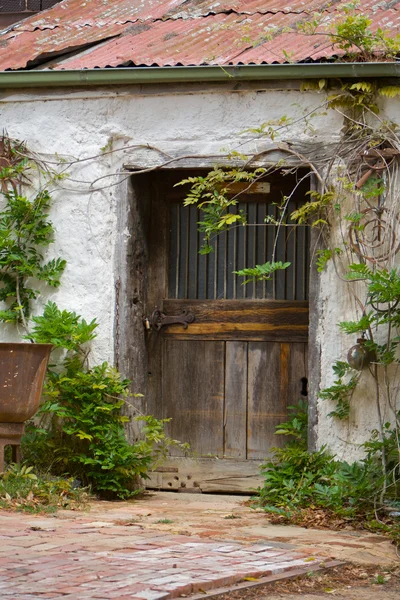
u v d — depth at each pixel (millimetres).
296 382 7973
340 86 7418
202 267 8273
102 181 7992
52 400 7805
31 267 8039
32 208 8055
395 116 7340
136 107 7926
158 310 8281
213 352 8164
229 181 8062
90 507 6910
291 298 8062
